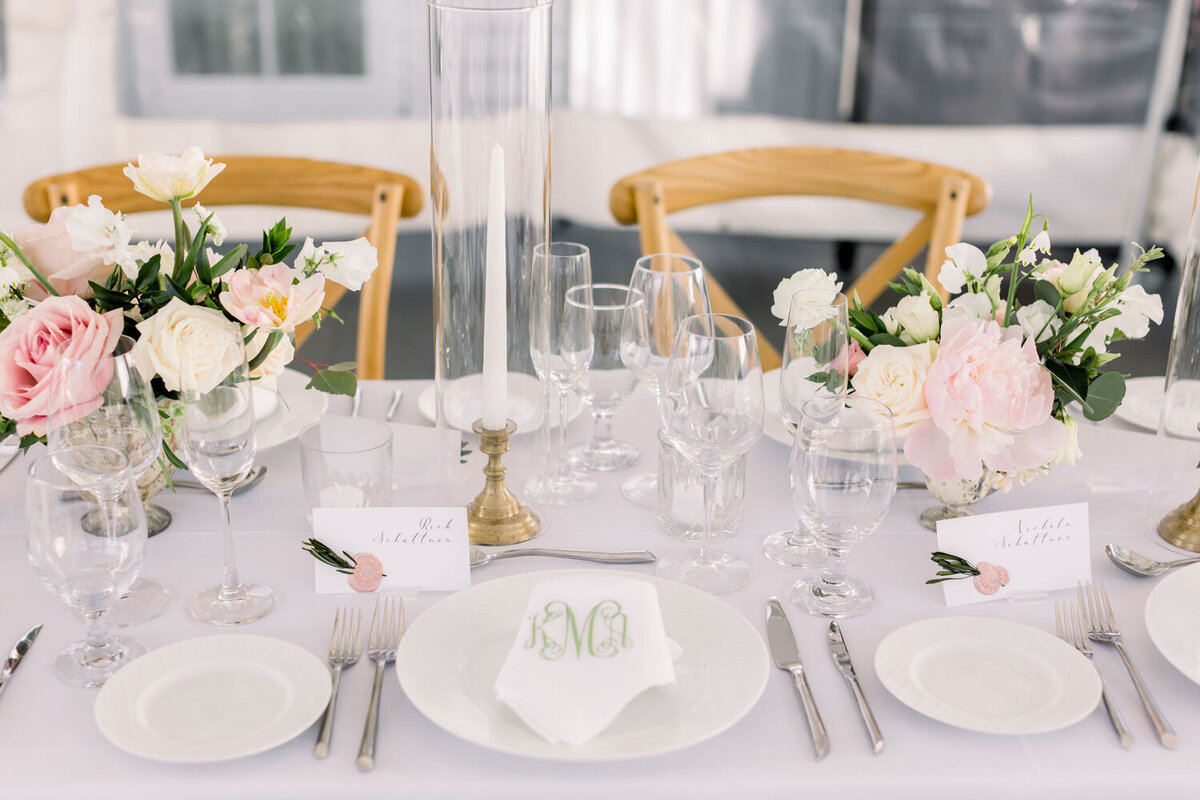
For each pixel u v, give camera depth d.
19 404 1.04
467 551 1.10
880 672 0.96
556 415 1.42
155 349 1.02
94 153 3.58
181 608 1.07
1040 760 0.89
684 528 1.20
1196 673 0.95
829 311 1.14
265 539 1.19
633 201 2.04
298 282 1.13
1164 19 3.61
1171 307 3.79
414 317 3.76
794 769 0.87
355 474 1.11
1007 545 1.12
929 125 3.82
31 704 0.93
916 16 3.66
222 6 3.50
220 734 0.87
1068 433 1.19
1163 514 1.24
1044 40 3.67
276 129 3.68
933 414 1.12
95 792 0.84
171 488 1.12
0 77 3.40
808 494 1.02
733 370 1.02
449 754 0.88
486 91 1.08
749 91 3.78
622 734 0.87
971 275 1.20
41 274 1.11
